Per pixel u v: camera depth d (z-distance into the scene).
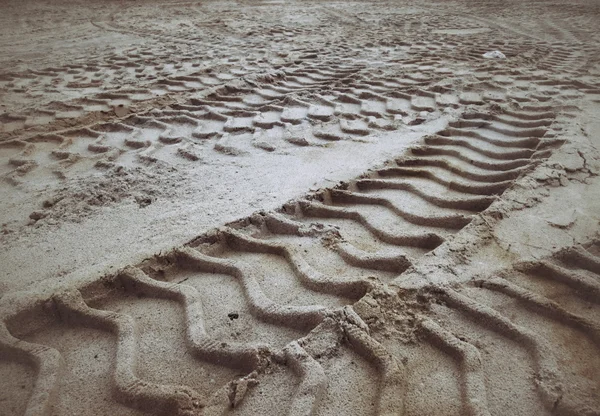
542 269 1.02
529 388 0.75
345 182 1.49
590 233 1.16
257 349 0.81
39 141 2.00
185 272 1.11
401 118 2.17
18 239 1.23
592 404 0.71
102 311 0.94
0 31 4.86
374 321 0.87
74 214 1.35
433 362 0.81
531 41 4.05
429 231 1.23
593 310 0.93
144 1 7.56
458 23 5.16
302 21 5.51
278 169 1.62
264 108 2.38
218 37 4.51
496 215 1.22
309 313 0.90
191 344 0.86
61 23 5.43
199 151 1.84
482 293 0.95
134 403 0.76
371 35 4.48
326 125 2.11
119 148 1.88
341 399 0.73
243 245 1.18
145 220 1.30
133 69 3.29
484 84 2.66
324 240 1.18
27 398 0.78
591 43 3.88
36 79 3.04
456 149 1.76
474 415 0.70
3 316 0.92
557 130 1.84
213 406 0.72
